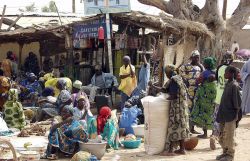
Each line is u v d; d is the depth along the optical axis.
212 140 9.44
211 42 18.16
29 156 8.00
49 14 24.61
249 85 13.44
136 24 15.74
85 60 17.47
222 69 9.79
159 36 16.27
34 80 15.80
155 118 8.96
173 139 8.89
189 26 16.14
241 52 24.94
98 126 9.50
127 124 10.79
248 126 12.69
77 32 16.08
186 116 8.96
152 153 9.05
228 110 8.22
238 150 9.59
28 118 12.95
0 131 10.67
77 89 11.55
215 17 19.17
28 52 19.88
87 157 7.96
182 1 19.69
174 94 8.82
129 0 14.88
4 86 12.62
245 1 20.20
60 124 8.74
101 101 10.87
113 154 9.07
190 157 8.82
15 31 17.31
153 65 16.09
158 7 20.38
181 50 16.41
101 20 15.30
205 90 10.22
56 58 19.25
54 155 8.62
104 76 15.00
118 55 16.25
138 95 12.94
